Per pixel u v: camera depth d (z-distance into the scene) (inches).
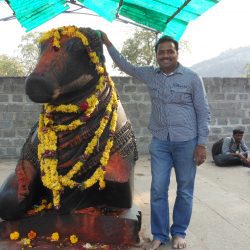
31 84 110.5
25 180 131.1
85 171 126.0
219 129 376.8
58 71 115.0
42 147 125.6
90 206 134.7
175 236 139.1
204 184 243.8
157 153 137.1
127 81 357.1
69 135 124.5
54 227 130.6
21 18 234.1
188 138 133.8
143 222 163.2
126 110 359.3
